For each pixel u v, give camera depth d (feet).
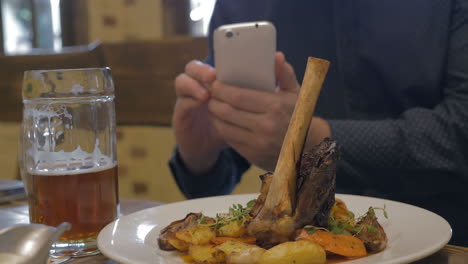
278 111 3.81
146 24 11.89
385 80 4.76
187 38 6.87
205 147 4.97
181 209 2.49
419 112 4.19
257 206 2.01
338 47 4.96
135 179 7.18
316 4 5.24
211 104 4.09
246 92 3.84
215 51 3.92
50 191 2.15
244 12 5.77
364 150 4.06
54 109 2.17
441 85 4.61
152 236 2.12
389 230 2.05
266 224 1.81
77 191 2.16
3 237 1.72
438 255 1.85
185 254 1.92
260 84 3.84
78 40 12.67
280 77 4.01
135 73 7.18
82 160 2.21
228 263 1.69
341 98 5.18
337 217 2.06
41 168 2.17
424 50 4.58
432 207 4.46
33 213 2.22
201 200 2.62
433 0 4.58
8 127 7.55
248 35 3.73
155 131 7.02
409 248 1.74
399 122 4.19
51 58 7.37
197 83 4.23
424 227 1.97
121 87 7.27
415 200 4.46
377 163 4.07
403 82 4.66
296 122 1.83
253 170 6.49
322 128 4.11
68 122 2.18
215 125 4.18
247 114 3.90
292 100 3.89
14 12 14.11
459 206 4.36
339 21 4.92
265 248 1.85
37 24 14.08
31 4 13.99
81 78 2.19
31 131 2.18
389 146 4.04
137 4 11.87
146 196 7.14
